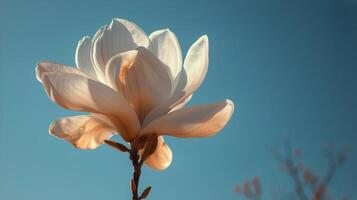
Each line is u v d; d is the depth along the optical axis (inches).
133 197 33.4
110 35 35.4
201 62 35.2
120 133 34.4
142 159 33.8
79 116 35.2
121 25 35.5
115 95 33.9
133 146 34.0
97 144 35.4
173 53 36.1
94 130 35.2
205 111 34.0
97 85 33.7
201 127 34.1
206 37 35.4
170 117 33.9
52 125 35.0
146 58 34.5
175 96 35.1
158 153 36.1
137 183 33.6
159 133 34.1
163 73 34.8
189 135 34.3
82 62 35.9
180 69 35.5
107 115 34.3
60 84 33.7
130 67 34.6
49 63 34.6
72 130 35.1
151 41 36.2
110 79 34.9
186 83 35.2
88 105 34.1
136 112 34.9
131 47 35.4
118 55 34.4
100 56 35.3
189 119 33.9
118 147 34.0
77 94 33.9
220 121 34.2
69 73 33.6
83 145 35.3
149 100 34.9
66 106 34.1
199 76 35.2
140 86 34.8
